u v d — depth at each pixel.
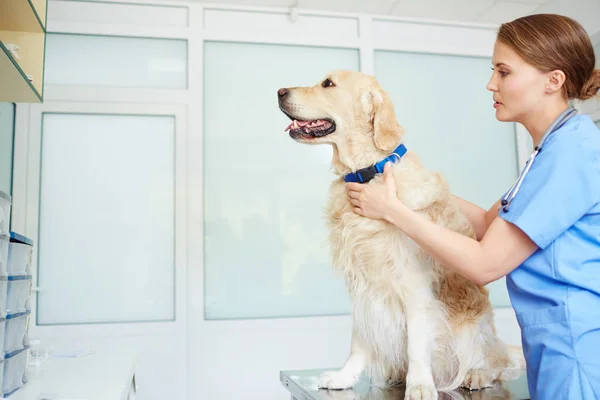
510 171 3.57
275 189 3.24
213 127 3.21
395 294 1.40
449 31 3.57
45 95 3.03
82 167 3.07
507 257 1.06
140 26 3.15
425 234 1.14
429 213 1.39
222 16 3.27
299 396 1.49
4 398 1.09
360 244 1.42
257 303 3.16
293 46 3.34
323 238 3.28
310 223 3.27
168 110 3.16
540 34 1.07
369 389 1.44
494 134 3.57
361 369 1.49
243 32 3.25
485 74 3.60
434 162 3.46
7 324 1.29
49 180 3.03
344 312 3.25
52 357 1.76
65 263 3.01
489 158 3.55
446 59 3.55
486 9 3.42
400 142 1.52
